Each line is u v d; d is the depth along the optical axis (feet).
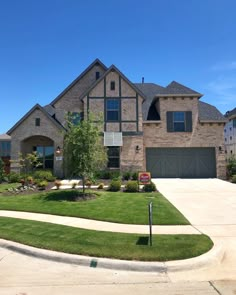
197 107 81.05
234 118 121.90
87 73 86.02
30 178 63.98
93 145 47.83
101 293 16.22
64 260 21.12
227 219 32.99
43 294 16.14
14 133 75.97
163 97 80.74
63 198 46.16
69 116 53.16
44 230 27.81
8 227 29.14
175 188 58.95
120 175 72.95
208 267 20.07
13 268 20.10
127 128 77.92
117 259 20.47
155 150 80.43
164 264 19.56
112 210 37.47
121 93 78.74
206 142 80.53
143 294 16.07
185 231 27.96
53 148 82.79
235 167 80.12
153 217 33.53
